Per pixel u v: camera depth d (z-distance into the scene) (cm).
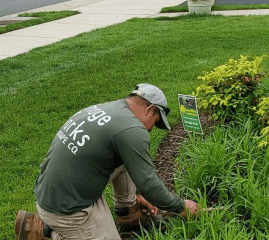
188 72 745
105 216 307
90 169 286
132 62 833
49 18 1347
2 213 398
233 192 366
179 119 557
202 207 342
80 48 973
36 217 321
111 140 282
